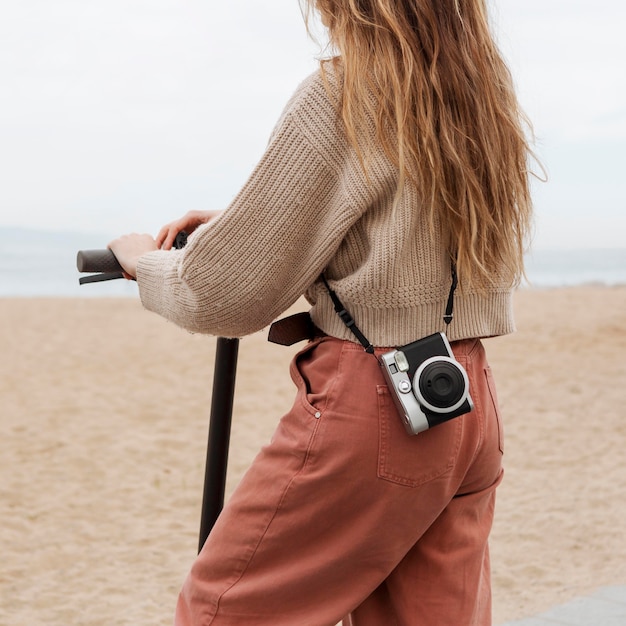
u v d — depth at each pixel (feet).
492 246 4.76
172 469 19.38
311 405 4.68
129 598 12.16
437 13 4.57
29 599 12.09
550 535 14.47
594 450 20.27
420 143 4.47
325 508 4.63
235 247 4.48
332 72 4.54
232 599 4.75
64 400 26.94
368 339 4.64
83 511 16.35
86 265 5.54
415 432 4.48
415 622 4.93
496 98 4.70
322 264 4.57
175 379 30.91
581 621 9.80
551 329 41.78
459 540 4.99
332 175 4.47
